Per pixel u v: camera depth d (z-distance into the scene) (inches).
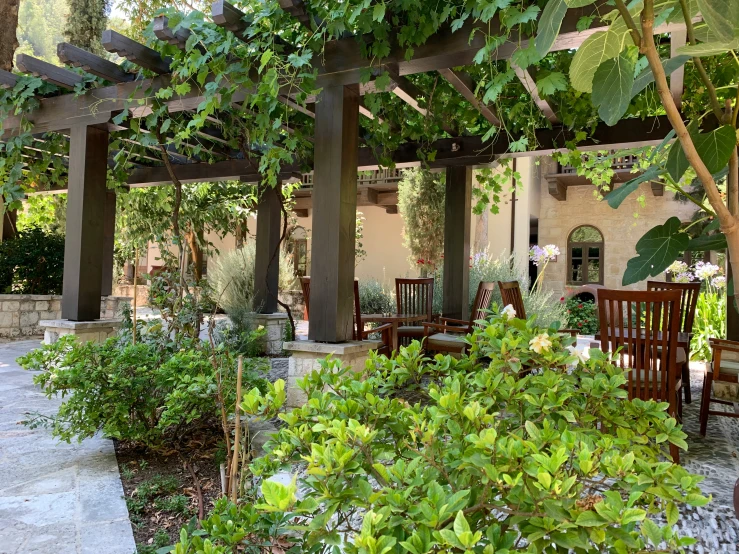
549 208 502.3
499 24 119.4
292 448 48.0
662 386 110.7
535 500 35.8
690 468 112.1
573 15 109.3
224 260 313.9
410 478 41.0
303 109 162.6
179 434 115.9
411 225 345.4
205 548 42.4
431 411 47.1
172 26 138.1
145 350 116.3
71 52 155.0
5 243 316.2
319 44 134.1
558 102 171.2
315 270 146.9
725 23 29.0
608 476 40.1
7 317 296.2
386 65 134.0
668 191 444.1
